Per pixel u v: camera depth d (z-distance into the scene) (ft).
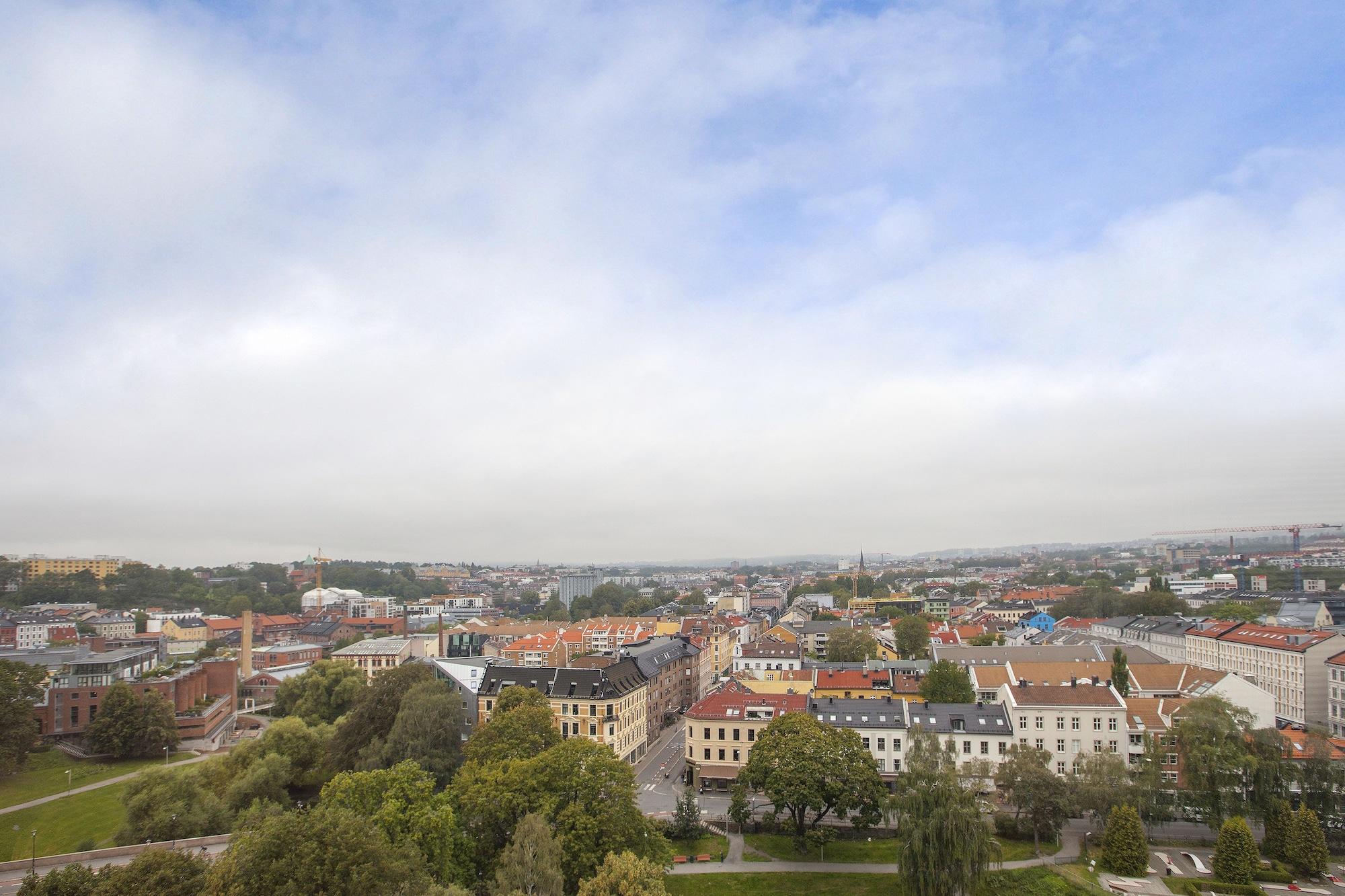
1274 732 412.57
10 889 330.95
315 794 522.06
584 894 274.98
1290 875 361.30
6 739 554.05
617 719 535.60
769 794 404.16
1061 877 365.20
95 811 492.13
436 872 316.19
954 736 482.28
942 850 332.80
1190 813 421.59
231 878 249.96
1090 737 471.62
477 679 621.31
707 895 357.61
